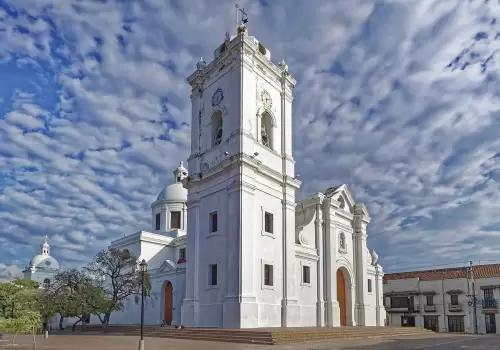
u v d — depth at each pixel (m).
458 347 23.69
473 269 64.25
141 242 50.50
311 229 38.44
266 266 31.70
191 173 35.28
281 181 34.28
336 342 25.61
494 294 59.53
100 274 41.66
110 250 43.28
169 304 44.06
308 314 35.62
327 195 41.12
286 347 21.70
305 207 39.44
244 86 32.38
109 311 40.12
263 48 35.72
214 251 31.69
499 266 63.19
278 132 35.75
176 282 42.00
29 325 20.27
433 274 66.56
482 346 24.64
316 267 37.81
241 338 24.80
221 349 20.38
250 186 31.00
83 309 39.00
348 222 43.28
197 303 32.03
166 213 57.00
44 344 25.78
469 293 61.22
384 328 36.12
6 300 39.00
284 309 31.98
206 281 31.83
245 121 31.89
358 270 43.09
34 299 40.28
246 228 30.08
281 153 35.56
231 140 32.09
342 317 41.28
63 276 41.22
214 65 35.03
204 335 27.03
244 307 28.50
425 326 63.69
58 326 53.56
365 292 43.00
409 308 65.56
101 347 22.52
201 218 33.62
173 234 55.03
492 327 58.69
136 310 48.09
